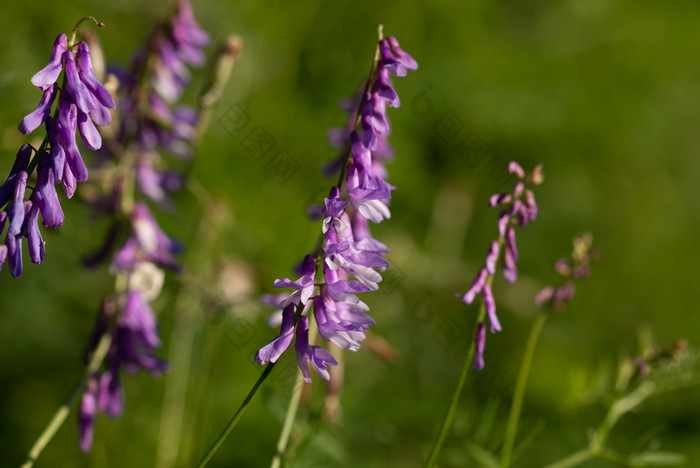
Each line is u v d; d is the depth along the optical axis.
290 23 8.16
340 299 2.67
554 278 9.02
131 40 7.50
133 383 6.18
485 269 3.20
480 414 4.82
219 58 4.85
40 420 6.02
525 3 10.50
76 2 6.88
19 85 5.47
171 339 6.01
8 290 6.05
